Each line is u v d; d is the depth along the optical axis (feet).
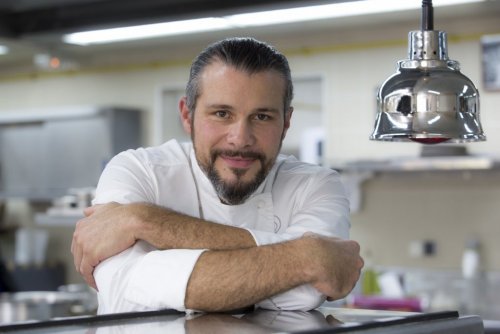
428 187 21.85
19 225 28.12
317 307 5.66
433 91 5.76
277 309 5.60
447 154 20.18
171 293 5.33
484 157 19.69
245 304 5.41
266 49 5.90
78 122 25.70
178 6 12.17
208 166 5.99
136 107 25.88
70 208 17.56
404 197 22.16
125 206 5.90
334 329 4.12
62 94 27.27
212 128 5.86
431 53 5.98
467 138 5.85
